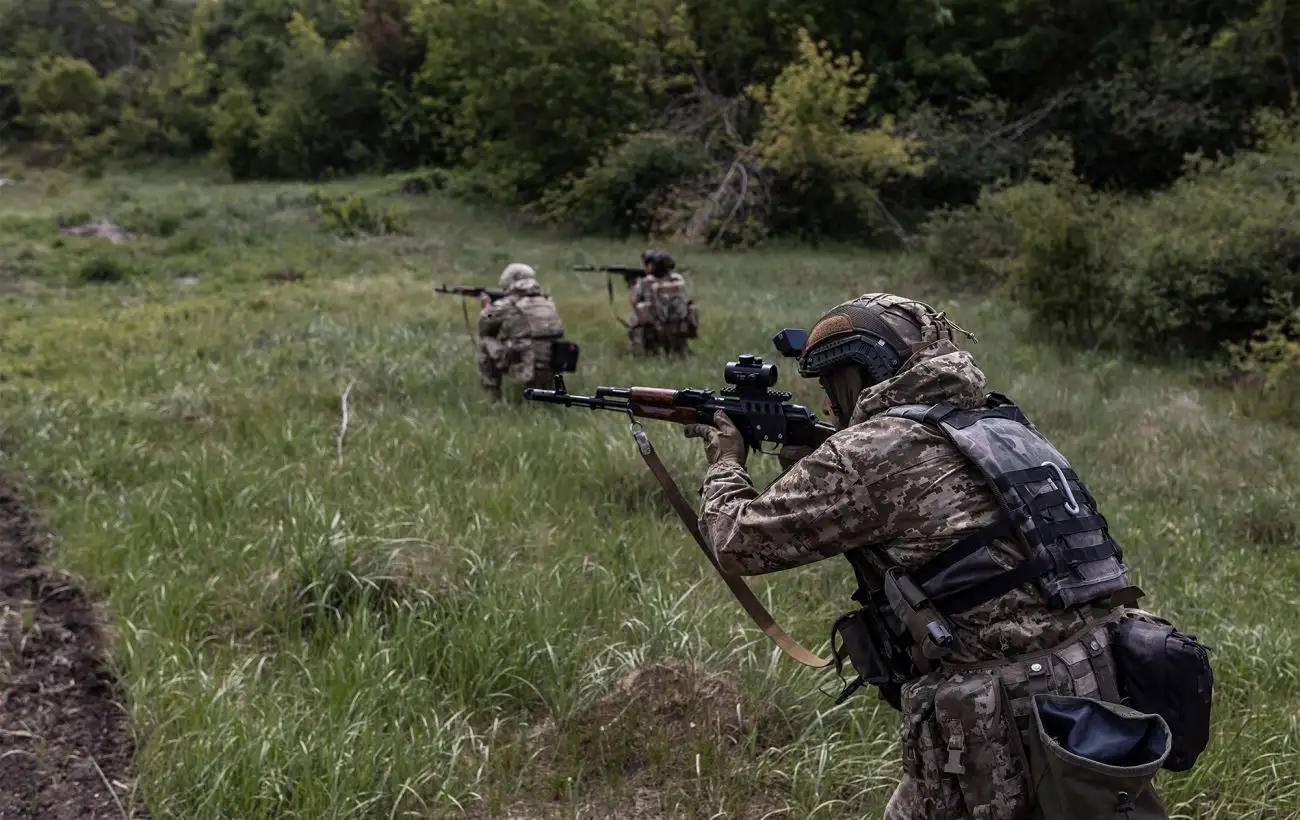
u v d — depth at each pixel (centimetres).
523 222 2395
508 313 856
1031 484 233
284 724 380
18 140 3403
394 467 652
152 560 516
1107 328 1230
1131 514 651
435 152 3059
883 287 1619
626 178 2217
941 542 232
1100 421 866
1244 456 776
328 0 3475
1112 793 210
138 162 3222
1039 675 227
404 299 1348
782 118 2173
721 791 367
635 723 401
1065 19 2492
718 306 1360
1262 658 457
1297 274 1155
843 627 260
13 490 639
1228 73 2180
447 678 432
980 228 1648
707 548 301
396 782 359
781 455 279
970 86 2539
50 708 414
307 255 1788
